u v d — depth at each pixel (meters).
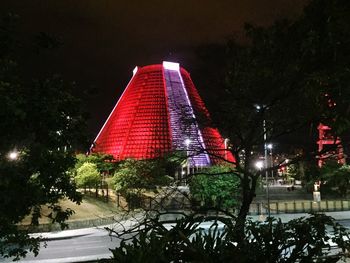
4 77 9.02
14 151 8.62
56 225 44.28
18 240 10.38
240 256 5.79
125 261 5.50
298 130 8.12
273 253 6.29
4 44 9.61
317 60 6.69
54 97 9.18
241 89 8.04
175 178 9.59
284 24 7.00
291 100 7.68
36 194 8.91
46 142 9.17
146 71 176.38
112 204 60.41
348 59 6.23
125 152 154.88
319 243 6.43
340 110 6.33
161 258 5.43
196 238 6.02
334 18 5.98
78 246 34.56
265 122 8.22
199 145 9.18
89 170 61.41
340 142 7.73
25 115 8.02
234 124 8.44
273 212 54.41
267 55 7.29
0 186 8.26
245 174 8.20
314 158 8.30
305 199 65.31
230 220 6.88
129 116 164.88
